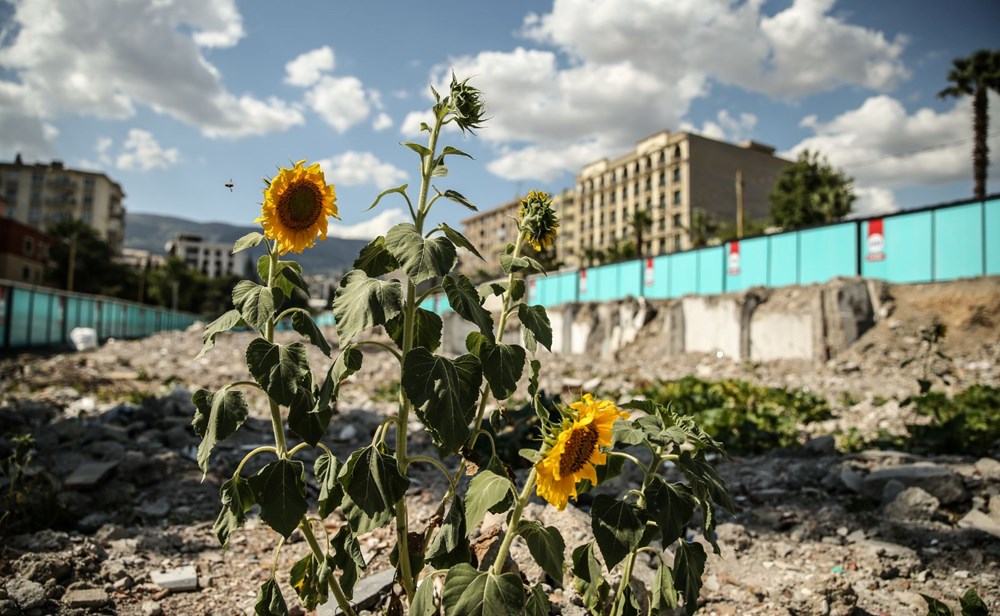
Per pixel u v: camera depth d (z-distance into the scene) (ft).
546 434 6.06
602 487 17.69
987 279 53.42
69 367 52.47
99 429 23.68
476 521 5.82
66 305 105.29
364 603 10.24
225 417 6.07
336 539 6.64
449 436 5.84
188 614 10.80
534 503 13.70
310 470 20.92
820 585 11.21
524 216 7.23
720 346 68.74
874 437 25.48
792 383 47.75
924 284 57.62
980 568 12.83
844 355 54.19
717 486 6.24
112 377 49.85
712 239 178.19
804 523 15.49
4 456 20.47
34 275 194.08
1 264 176.96
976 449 21.43
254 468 21.29
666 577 7.03
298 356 6.21
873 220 64.39
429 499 17.24
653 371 62.59
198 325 141.69
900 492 16.20
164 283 279.49
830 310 57.26
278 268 6.64
